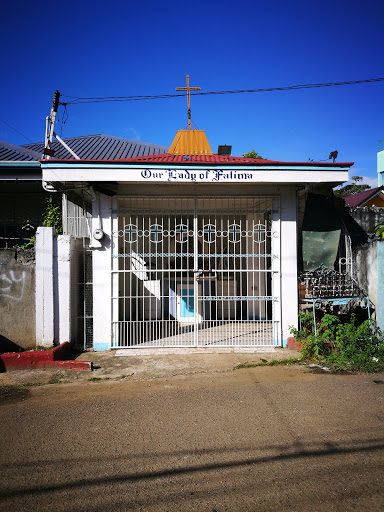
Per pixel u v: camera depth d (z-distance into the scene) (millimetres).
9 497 2787
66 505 2697
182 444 3523
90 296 7180
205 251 8883
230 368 5895
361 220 9289
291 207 7133
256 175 6570
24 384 5270
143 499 2754
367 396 4637
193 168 6512
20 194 10688
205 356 6543
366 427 3809
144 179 6465
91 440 3625
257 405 4402
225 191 7098
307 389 4902
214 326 8258
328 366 5840
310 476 2998
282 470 3086
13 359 5828
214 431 3770
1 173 9766
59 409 4391
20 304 6535
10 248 6527
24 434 3771
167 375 5605
